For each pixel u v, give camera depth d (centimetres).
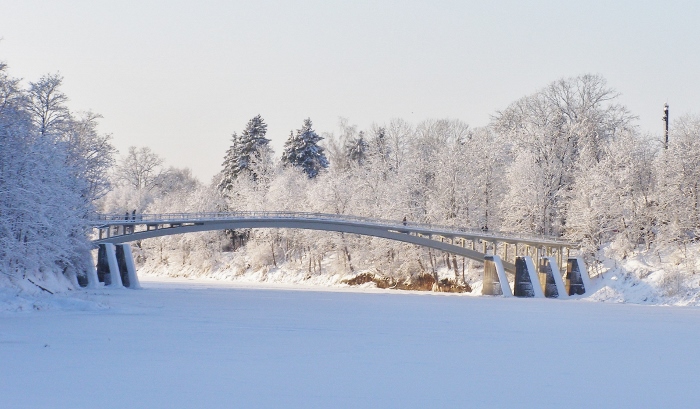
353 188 9631
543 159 8469
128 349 2466
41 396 1672
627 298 6650
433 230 7619
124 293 5928
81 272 6238
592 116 8719
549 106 8894
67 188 5194
